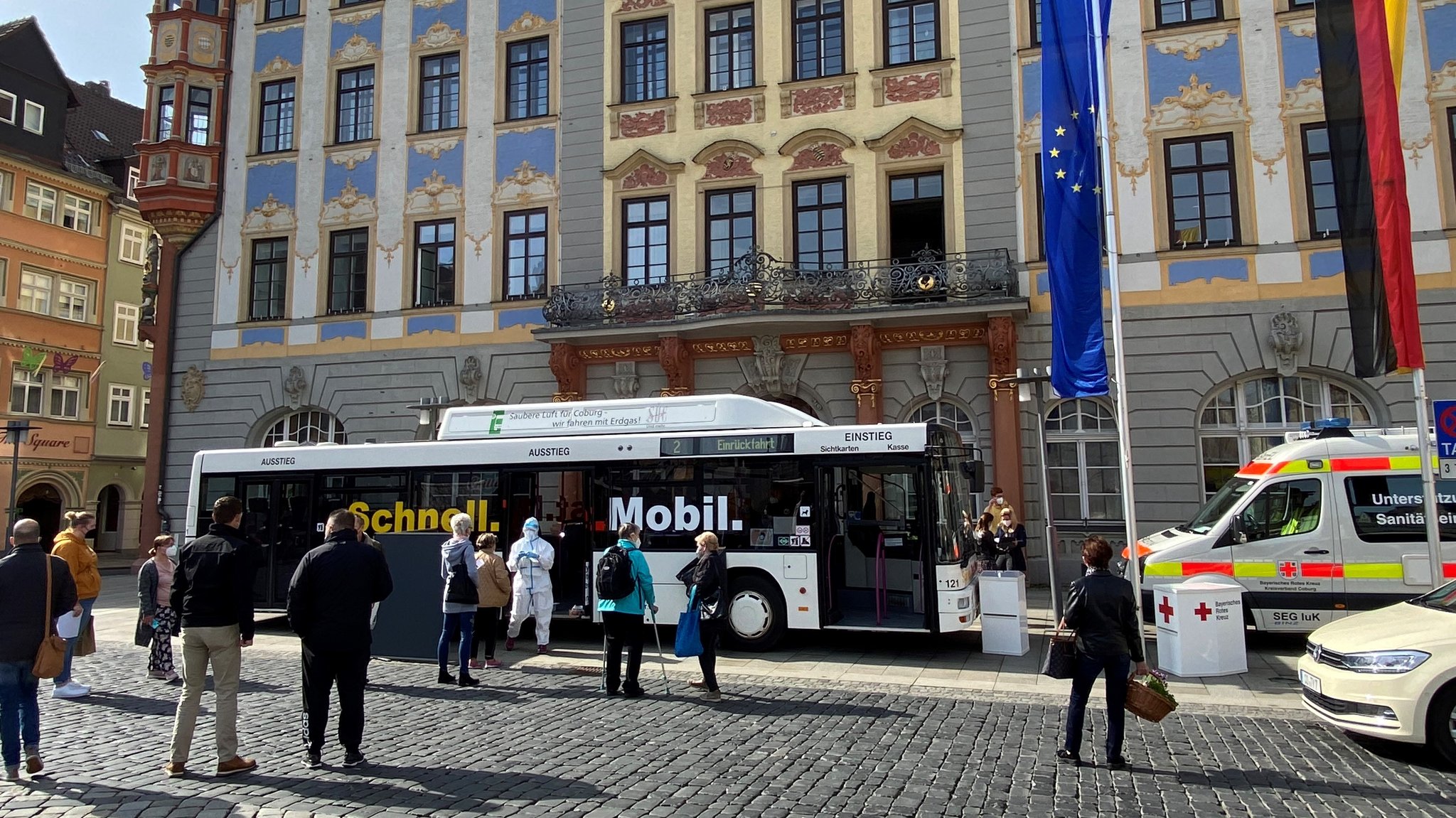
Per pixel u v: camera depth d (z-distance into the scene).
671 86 20.98
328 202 23.17
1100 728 7.98
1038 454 17.81
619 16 21.53
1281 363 16.97
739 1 20.80
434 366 21.86
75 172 36.88
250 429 23.03
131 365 39.22
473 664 11.19
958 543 12.00
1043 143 11.28
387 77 23.09
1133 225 17.92
